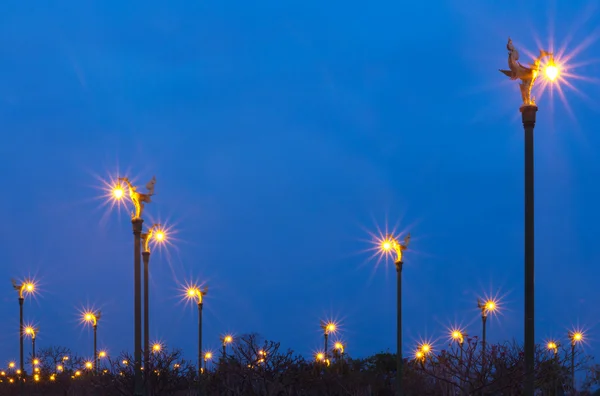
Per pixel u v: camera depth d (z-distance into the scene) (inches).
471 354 496.1
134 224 713.0
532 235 442.3
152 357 801.6
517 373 488.4
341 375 944.3
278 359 660.7
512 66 460.1
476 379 491.8
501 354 506.3
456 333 883.4
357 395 881.5
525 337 438.3
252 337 680.4
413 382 721.6
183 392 805.9
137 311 702.5
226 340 1122.0
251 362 653.9
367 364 1093.1
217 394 700.0
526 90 458.3
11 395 1469.0
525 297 439.8
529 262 440.5
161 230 833.5
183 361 805.2
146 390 746.2
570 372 529.0
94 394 836.0
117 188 709.3
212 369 782.5
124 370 773.9
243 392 645.9
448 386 520.4
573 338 1051.9
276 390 643.5
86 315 1437.0
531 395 435.8
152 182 715.4
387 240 904.9
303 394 697.0
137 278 707.4
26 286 1310.3
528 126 455.2
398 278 895.1
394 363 1084.5
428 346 807.1
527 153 453.4
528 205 446.0
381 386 996.6
